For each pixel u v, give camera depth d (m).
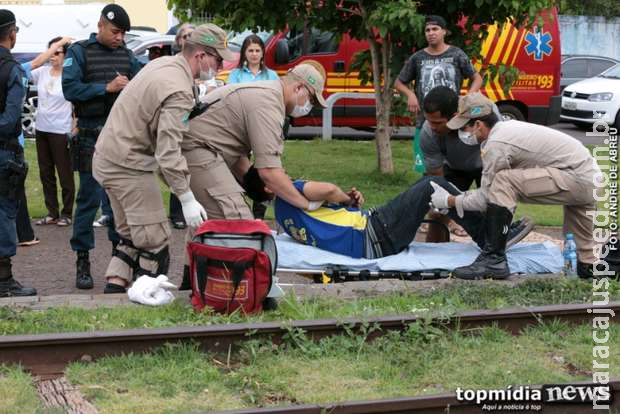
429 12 17.28
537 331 8.80
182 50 9.48
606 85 30.39
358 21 17.88
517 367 7.91
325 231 10.52
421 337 8.39
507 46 24.64
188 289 10.04
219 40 9.24
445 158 12.22
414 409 6.93
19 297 9.60
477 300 9.40
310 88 9.72
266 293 8.84
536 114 25.14
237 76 13.88
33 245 12.92
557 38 25.05
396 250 10.69
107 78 10.78
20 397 7.00
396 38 17.45
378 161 18.66
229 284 8.75
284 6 17.25
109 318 8.77
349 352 8.19
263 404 7.11
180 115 9.02
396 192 16.97
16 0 28.56
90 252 12.63
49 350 7.82
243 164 10.34
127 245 9.89
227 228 8.94
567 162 10.23
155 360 7.80
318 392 7.32
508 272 10.38
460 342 8.43
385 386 7.48
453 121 10.49
